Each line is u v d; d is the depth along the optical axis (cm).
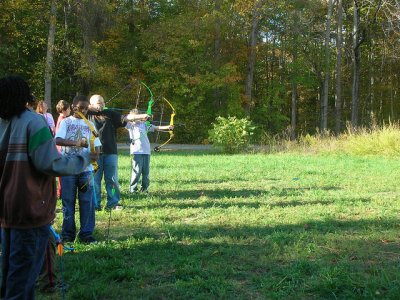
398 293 433
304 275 489
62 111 752
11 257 313
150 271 506
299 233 658
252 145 2553
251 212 815
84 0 3108
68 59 3400
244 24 3828
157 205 880
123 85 3556
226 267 514
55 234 447
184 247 596
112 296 445
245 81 4231
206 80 3597
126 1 3712
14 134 311
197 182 1212
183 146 3206
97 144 626
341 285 455
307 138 2398
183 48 3650
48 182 324
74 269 511
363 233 664
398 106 4716
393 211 827
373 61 4669
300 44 4041
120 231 692
